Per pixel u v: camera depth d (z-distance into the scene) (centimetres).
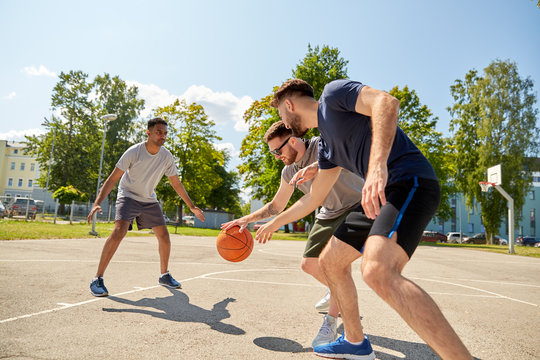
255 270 640
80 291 375
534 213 6888
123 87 5316
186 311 319
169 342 235
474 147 3700
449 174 3828
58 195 2820
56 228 1620
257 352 226
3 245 799
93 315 290
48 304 316
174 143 3638
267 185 2881
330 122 192
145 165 415
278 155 334
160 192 3781
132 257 727
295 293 432
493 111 3500
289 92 218
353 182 304
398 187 167
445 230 6831
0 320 263
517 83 3484
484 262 1155
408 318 132
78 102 4888
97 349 216
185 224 4841
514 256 1647
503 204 3478
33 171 7331
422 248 2119
